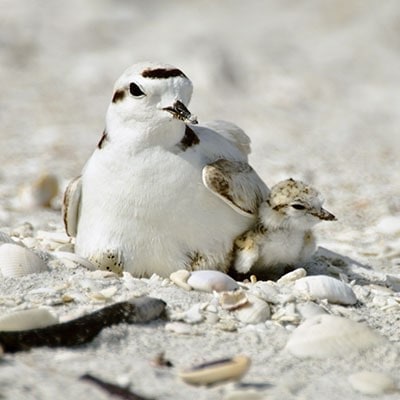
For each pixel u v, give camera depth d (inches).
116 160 387.2
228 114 946.7
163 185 383.6
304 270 398.3
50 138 816.9
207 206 387.2
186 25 1328.7
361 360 335.6
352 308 386.3
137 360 319.0
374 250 517.7
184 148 387.5
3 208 577.9
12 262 386.6
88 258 399.9
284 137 856.3
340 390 311.1
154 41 1235.2
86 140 820.0
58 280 382.0
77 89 1040.8
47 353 318.0
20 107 941.8
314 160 766.5
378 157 786.8
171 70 379.2
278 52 1215.6
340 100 1041.5
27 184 612.7
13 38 1224.2
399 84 1123.9
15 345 318.0
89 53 1194.6
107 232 393.1
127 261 392.8
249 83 1072.8
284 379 313.0
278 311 368.5
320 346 337.4
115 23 1307.8
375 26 1290.6
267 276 413.4
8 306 356.2
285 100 1022.4
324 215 389.4
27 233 495.5
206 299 371.6
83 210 404.8
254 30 1312.7
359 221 584.4
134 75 379.9
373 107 1021.8
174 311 358.0
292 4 1408.7
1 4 1352.1
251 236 395.2
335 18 1334.9
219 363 309.0
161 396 289.7
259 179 412.2
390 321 378.0
